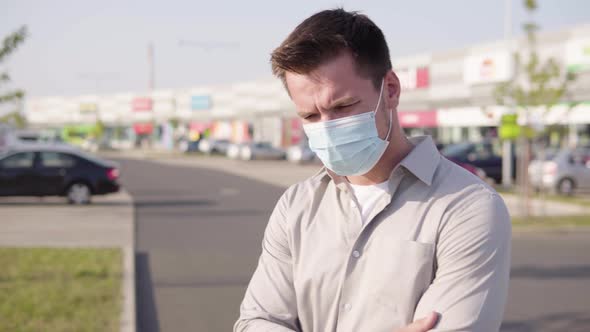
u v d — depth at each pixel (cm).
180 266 913
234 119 6662
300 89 165
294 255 183
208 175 3111
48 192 1727
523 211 1540
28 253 963
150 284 800
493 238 158
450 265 157
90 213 1555
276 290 185
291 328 183
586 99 2838
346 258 171
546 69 1491
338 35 158
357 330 165
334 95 161
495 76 3225
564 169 2153
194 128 7281
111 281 760
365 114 164
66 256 937
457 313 152
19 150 1727
